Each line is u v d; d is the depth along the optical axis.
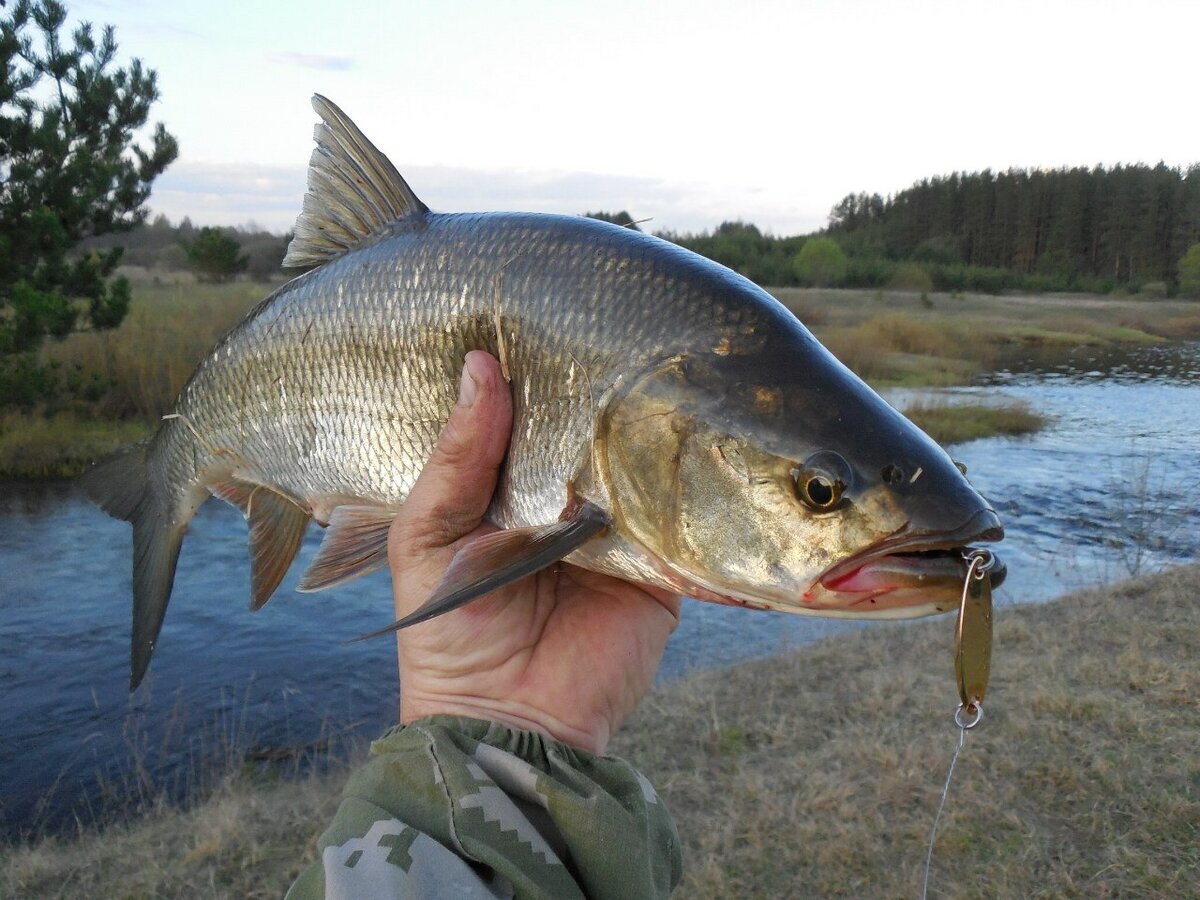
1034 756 0.87
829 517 0.31
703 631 1.46
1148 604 1.32
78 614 1.57
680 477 0.34
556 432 0.37
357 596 1.66
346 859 0.22
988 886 0.70
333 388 0.43
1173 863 0.72
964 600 0.29
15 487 2.29
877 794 0.83
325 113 0.44
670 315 0.35
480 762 0.26
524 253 0.39
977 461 2.85
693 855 0.76
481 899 0.22
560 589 0.36
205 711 1.23
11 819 0.98
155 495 0.54
